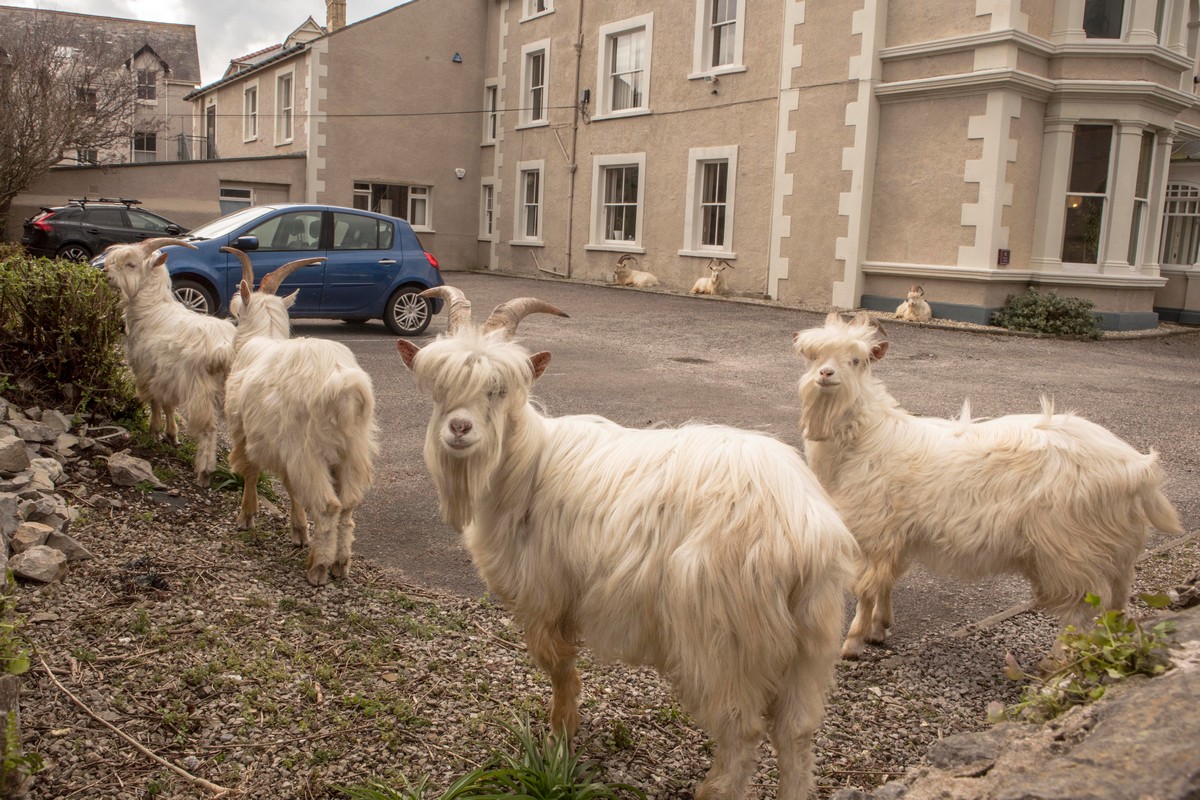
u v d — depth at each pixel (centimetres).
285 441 454
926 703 375
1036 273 1634
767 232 1925
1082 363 1270
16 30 3077
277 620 412
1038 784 187
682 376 1098
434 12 2667
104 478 550
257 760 309
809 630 263
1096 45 1570
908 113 1658
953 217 1605
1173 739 190
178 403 604
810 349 414
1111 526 362
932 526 390
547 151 2533
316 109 2530
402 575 491
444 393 296
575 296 1972
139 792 288
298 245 1229
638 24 2195
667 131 2145
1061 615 373
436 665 383
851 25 1697
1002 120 1521
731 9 1978
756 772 327
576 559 291
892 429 407
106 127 2595
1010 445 378
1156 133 1683
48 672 342
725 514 263
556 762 301
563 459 304
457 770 312
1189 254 1948
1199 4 1923
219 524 531
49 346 632
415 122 2686
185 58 4275
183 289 1138
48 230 1844
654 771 322
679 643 265
